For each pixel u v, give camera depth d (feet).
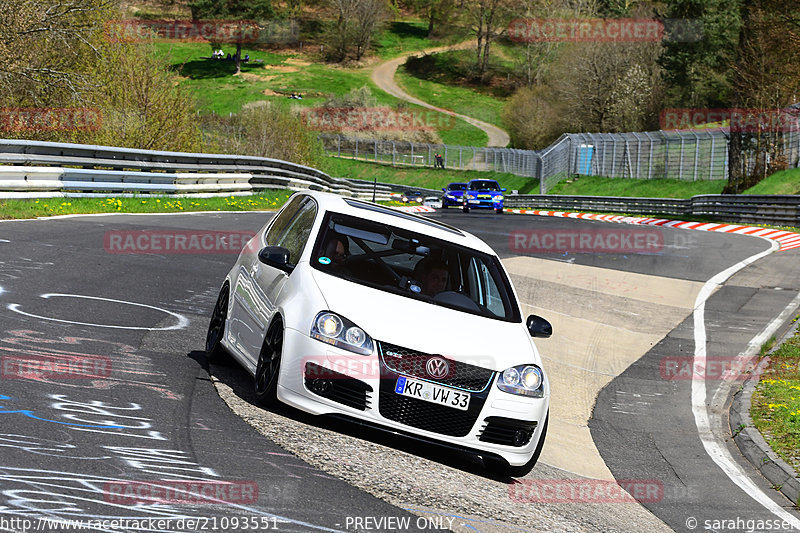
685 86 630.74
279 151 369.71
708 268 171.63
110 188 179.22
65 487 34.91
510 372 51.75
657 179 522.47
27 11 212.64
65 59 238.68
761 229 267.18
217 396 54.08
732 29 596.70
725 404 86.53
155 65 252.01
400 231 60.08
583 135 590.96
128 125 239.30
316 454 46.11
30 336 61.62
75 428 42.78
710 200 341.82
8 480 34.68
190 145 263.08
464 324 53.62
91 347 61.72
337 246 57.00
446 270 58.29
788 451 69.62
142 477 37.58
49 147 157.28
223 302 65.46
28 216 135.23
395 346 50.21
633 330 116.57
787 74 376.07
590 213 429.79
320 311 51.21
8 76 215.72
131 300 82.84
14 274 85.05
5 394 46.50
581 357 100.73
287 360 50.96
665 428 77.51
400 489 43.60
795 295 141.79
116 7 249.55
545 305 127.54
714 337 114.62
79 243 114.11
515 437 51.52
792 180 379.96
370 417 49.44
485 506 44.57
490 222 280.92
